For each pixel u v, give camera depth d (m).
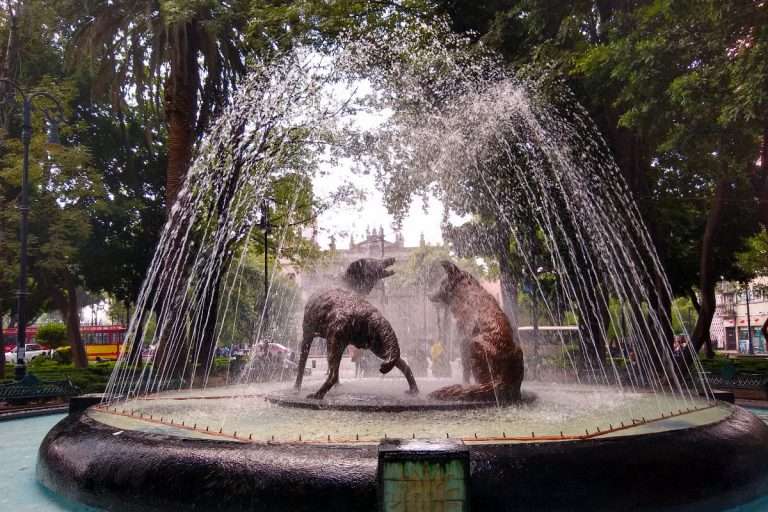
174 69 16.31
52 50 21.31
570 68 12.48
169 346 16.14
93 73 18.47
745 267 25.34
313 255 22.30
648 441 4.29
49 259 17.92
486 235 15.77
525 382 10.24
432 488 3.38
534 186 14.09
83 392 14.46
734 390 13.76
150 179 24.61
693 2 9.54
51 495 5.03
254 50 15.88
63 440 5.25
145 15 15.92
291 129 15.20
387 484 3.39
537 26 12.57
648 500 4.01
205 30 16.12
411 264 11.84
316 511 3.76
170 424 5.33
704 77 9.59
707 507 4.26
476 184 14.20
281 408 6.32
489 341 6.45
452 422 5.41
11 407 12.46
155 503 4.14
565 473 3.91
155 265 16.39
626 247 14.14
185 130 16.55
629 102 12.32
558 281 17.20
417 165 14.09
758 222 21.14
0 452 7.50
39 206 17.98
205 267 17.20
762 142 14.16
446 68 13.48
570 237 14.91
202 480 4.04
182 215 16.22
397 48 14.20
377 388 7.60
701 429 4.70
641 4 11.97
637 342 14.23
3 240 16.83
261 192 17.70
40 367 23.58
